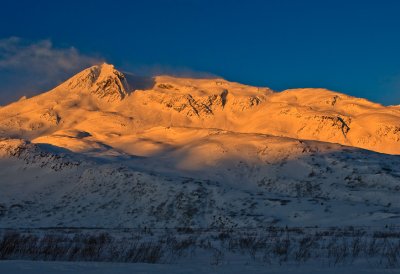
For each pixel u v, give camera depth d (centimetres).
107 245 2247
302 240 2442
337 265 1415
